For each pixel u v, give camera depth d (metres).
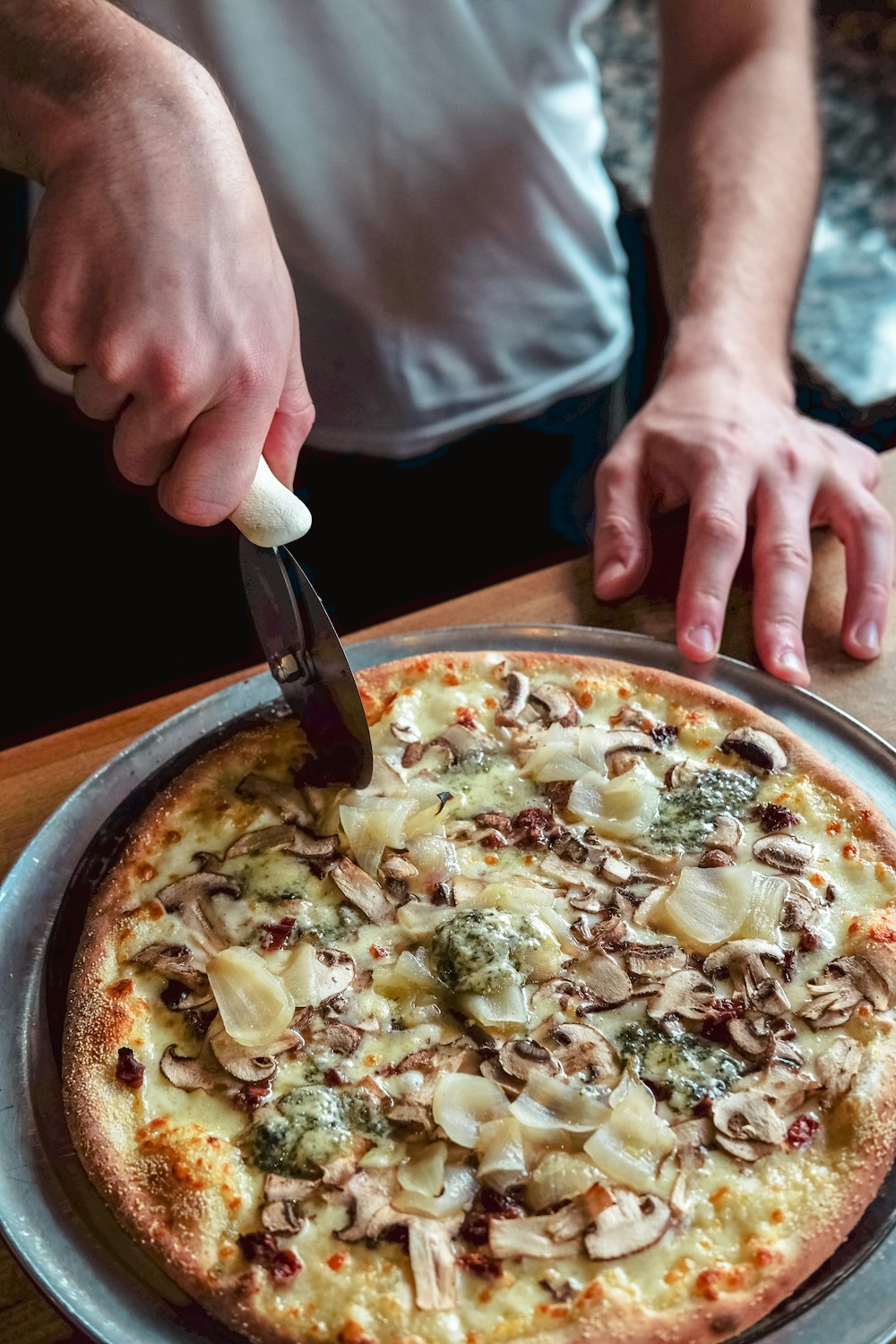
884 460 0.67
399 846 0.47
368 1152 0.40
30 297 0.42
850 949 0.44
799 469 0.60
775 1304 0.36
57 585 0.83
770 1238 0.37
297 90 0.69
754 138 0.73
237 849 0.48
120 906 0.47
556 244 0.78
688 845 0.47
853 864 0.46
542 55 0.73
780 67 0.75
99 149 0.42
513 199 0.75
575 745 0.50
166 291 0.41
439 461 0.82
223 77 0.68
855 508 0.59
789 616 0.56
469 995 0.43
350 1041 0.42
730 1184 0.38
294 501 0.44
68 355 0.42
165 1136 0.40
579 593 0.60
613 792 0.48
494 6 0.70
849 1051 0.41
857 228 1.11
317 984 0.43
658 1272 0.37
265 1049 0.42
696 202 0.72
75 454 0.84
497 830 0.48
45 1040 0.44
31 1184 0.40
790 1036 0.42
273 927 0.45
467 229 0.75
